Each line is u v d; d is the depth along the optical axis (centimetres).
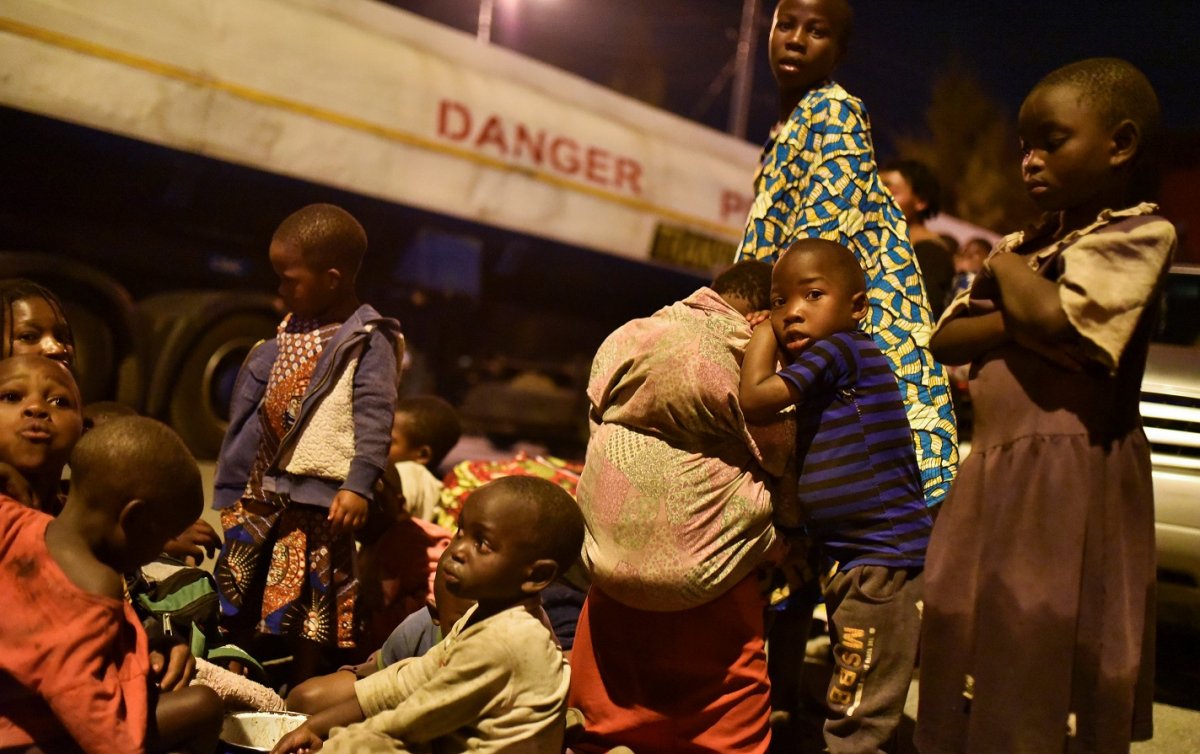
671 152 968
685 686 257
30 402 235
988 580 225
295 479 312
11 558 209
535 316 990
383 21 791
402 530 362
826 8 330
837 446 259
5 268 657
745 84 1255
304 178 730
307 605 312
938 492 311
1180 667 459
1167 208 1064
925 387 317
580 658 266
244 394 336
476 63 842
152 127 657
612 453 254
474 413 991
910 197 524
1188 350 411
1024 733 217
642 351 254
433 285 880
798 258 262
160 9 657
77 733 204
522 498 235
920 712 233
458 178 813
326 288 322
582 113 901
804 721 345
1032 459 224
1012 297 220
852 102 325
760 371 253
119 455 214
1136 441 227
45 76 614
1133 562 222
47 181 672
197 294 746
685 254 982
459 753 229
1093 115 220
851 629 258
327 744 224
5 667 202
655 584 248
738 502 253
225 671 269
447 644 240
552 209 876
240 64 693
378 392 314
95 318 698
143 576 274
